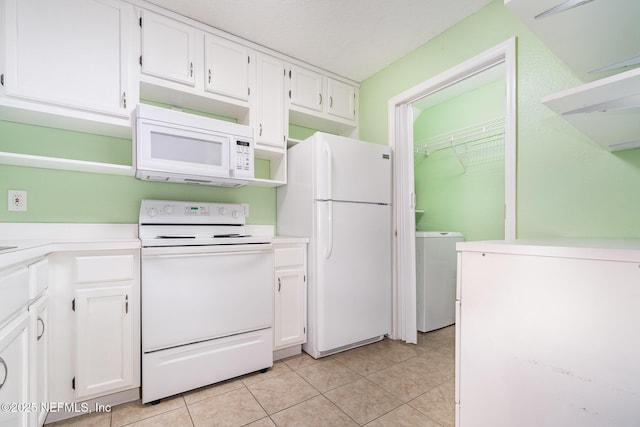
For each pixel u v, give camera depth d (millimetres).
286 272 2121
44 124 1756
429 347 2354
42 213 1762
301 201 2324
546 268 872
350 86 2857
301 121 2750
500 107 2797
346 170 2270
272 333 1976
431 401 1608
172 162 1780
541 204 1576
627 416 731
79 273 1426
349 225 2268
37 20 1537
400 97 2480
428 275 2738
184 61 1970
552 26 889
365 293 2344
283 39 2232
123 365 1521
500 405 959
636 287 728
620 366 745
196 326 1685
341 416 1476
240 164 2023
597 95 844
